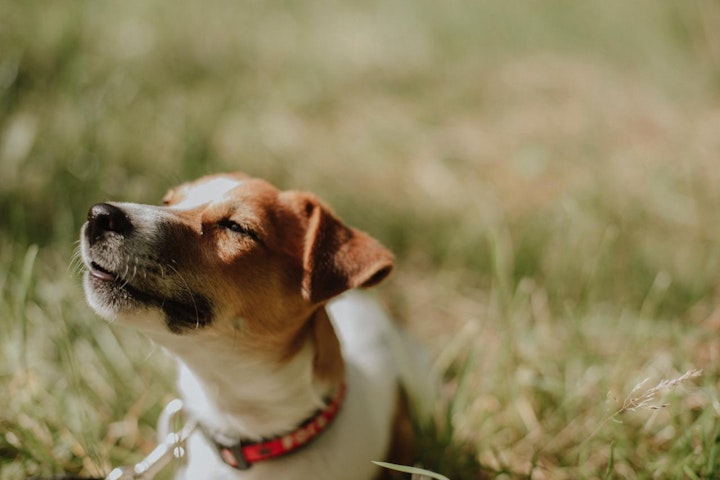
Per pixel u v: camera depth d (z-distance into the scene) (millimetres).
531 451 871
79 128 1161
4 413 830
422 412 875
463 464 843
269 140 1367
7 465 799
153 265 703
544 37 1849
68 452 815
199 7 1820
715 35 1717
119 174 1146
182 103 1363
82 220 1046
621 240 1127
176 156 1191
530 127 1502
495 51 1809
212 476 763
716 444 769
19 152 1110
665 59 1693
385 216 1203
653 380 890
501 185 1312
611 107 1561
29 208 1083
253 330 725
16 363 879
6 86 1174
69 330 912
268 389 735
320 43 1762
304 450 754
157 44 1574
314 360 750
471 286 1110
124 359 924
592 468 834
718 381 885
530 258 1101
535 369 933
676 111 1528
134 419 873
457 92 1624
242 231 729
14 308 933
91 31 1504
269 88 1548
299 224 754
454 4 1967
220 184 763
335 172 1315
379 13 1940
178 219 720
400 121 1501
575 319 955
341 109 1544
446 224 1200
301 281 741
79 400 824
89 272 713
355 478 768
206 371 734
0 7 1513
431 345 1035
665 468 798
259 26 1811
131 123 1261
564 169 1350
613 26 1849
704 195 1224
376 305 958
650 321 960
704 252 1121
